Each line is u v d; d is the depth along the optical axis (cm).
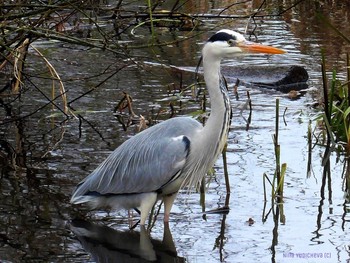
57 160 1230
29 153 1263
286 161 1246
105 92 1631
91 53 1933
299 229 997
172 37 2127
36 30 1457
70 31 2039
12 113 1486
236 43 988
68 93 1614
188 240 965
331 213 1048
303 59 1898
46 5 1327
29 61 1822
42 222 1004
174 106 1545
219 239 966
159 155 988
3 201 1064
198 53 1961
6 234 962
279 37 2128
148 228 1005
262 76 1775
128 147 1015
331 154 1288
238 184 1148
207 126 996
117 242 954
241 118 1480
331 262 896
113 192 1012
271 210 1059
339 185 1152
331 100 1349
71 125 1421
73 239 955
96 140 1333
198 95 1631
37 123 1430
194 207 1074
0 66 1554
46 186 1120
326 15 2419
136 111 1504
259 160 1246
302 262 895
